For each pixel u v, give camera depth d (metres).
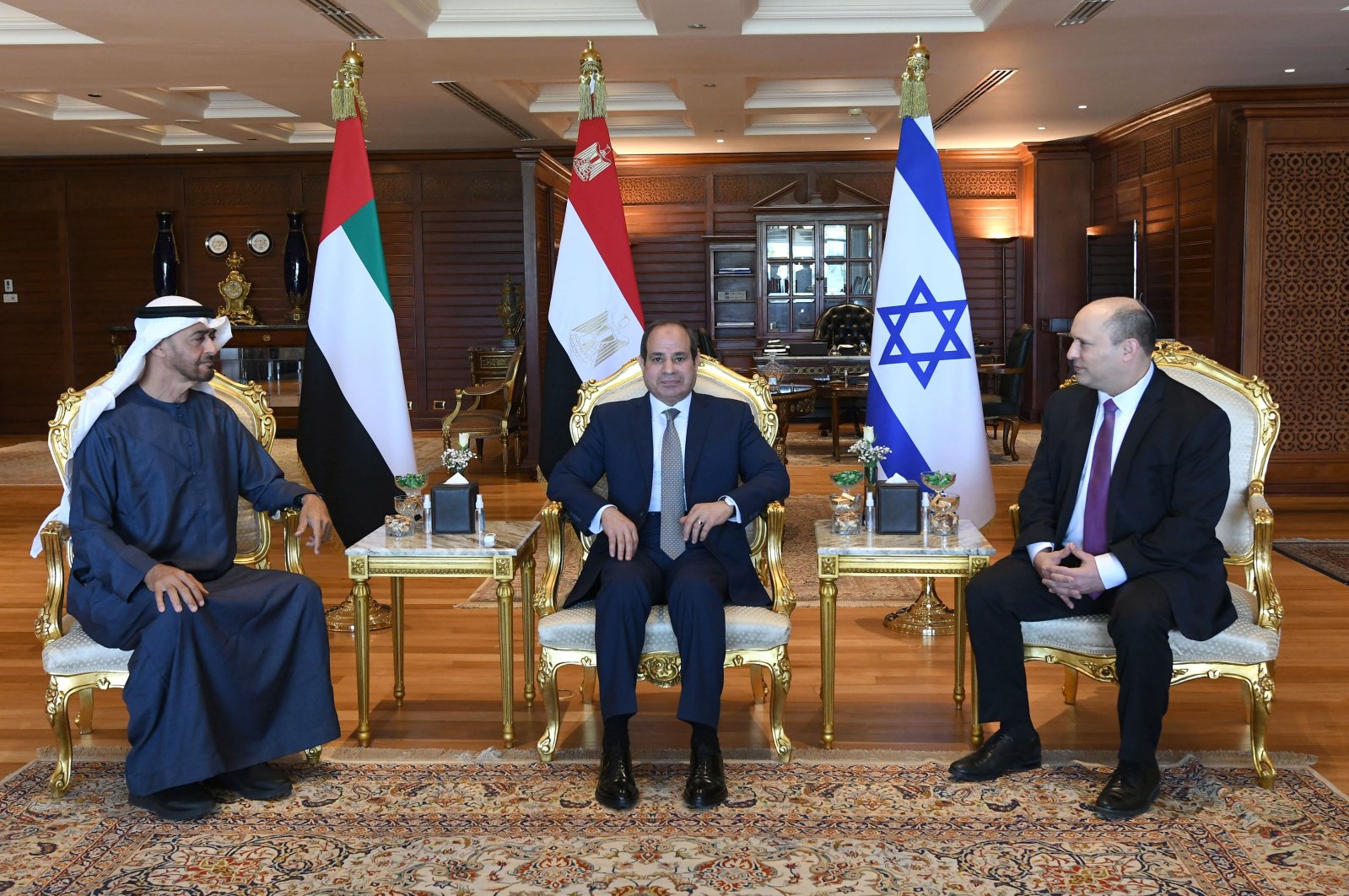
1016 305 12.11
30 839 2.58
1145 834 2.54
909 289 3.99
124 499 2.90
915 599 4.79
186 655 2.65
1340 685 3.58
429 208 11.56
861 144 11.40
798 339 12.06
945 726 3.28
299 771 2.97
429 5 6.17
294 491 3.13
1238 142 8.35
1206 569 2.77
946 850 2.48
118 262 11.66
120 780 2.92
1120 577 2.76
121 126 9.66
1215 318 8.49
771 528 3.14
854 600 4.79
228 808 2.74
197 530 2.98
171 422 2.98
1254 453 3.12
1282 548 5.61
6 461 9.42
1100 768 2.92
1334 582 4.95
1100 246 10.90
